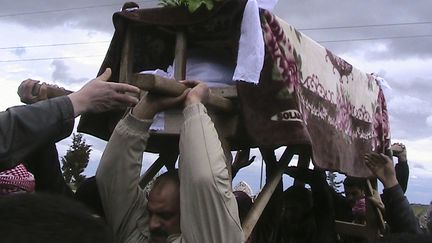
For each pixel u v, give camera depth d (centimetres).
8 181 222
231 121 245
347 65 346
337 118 314
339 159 307
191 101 215
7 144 173
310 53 287
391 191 330
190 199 207
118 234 243
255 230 373
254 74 225
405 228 321
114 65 253
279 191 385
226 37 247
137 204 244
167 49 267
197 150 206
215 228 205
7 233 91
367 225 416
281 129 237
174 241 219
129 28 248
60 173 249
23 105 181
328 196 387
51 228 93
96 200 257
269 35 241
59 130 184
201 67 252
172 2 243
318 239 378
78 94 190
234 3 228
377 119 395
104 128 274
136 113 224
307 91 274
